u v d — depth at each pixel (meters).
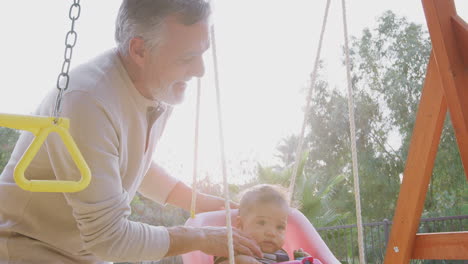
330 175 17.16
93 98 1.22
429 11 1.16
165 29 1.29
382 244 11.23
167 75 1.35
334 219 10.88
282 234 1.84
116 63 1.35
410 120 16.61
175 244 1.33
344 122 17.50
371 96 17.56
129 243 1.23
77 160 0.98
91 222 1.18
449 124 15.09
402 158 16.33
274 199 1.86
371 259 11.23
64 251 1.34
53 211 1.27
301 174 11.47
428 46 17.64
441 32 1.14
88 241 1.21
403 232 1.41
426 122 1.36
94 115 1.21
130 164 1.40
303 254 1.78
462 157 1.14
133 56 1.34
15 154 1.34
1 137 12.05
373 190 16.31
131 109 1.36
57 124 0.99
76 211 1.19
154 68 1.34
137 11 1.31
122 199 1.25
